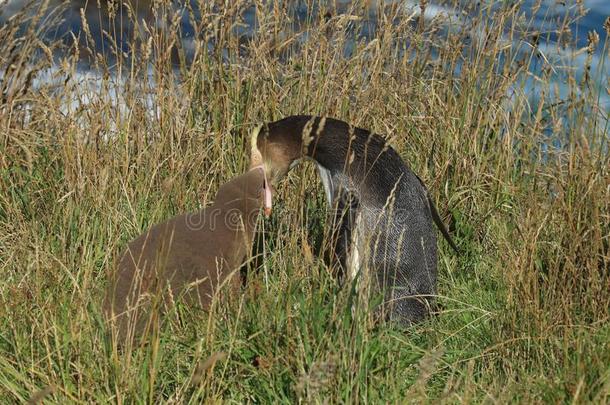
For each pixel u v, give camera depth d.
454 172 9.97
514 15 10.52
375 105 10.27
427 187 9.69
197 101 10.16
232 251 7.38
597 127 8.65
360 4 10.91
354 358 6.11
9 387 6.00
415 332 7.66
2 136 9.25
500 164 9.88
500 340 7.04
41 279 7.26
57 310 6.81
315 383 5.62
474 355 7.11
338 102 9.95
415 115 10.68
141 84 10.52
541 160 9.91
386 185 8.34
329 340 6.14
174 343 6.72
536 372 6.68
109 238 8.05
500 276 8.15
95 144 9.27
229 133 9.70
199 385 6.11
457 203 9.59
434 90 10.73
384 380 6.31
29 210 8.89
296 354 6.18
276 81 10.36
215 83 10.21
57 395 5.98
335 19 10.63
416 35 11.03
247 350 6.56
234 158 9.75
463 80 10.47
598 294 7.23
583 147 8.02
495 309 7.77
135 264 7.13
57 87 10.02
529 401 6.10
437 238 9.21
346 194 8.40
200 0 10.09
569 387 6.07
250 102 10.04
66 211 8.48
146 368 6.03
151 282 6.82
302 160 8.47
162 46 10.10
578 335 6.60
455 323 7.84
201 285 7.21
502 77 10.68
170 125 9.55
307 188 9.36
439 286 8.68
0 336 6.67
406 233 8.26
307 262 7.42
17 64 9.27
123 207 8.83
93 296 7.14
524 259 7.41
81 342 6.26
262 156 8.88
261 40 10.17
